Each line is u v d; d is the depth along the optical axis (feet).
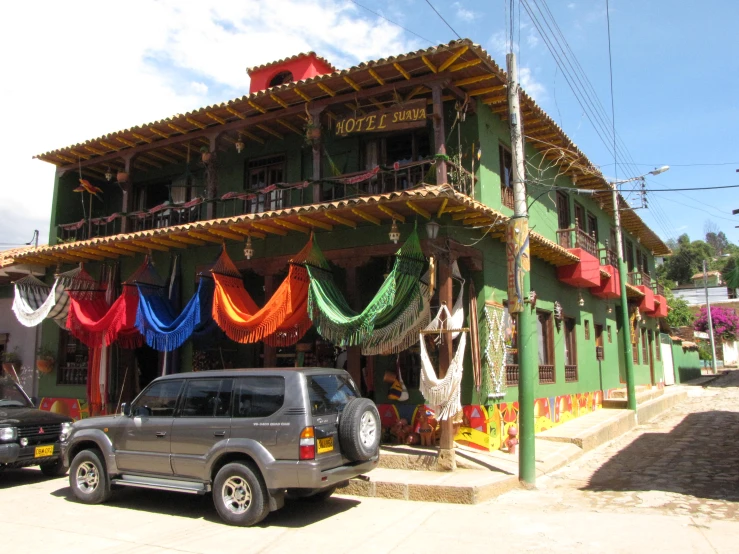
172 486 24.72
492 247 37.45
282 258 38.52
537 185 47.01
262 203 43.91
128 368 44.93
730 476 30.89
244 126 41.06
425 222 33.63
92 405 43.19
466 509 25.41
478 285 35.65
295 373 23.68
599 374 58.59
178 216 46.60
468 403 34.40
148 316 38.40
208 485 24.07
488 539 21.01
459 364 30.63
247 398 24.11
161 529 23.04
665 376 95.45
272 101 38.37
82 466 27.63
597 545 19.88
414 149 38.88
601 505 25.63
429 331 31.37
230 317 34.71
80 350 48.37
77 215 50.93
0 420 30.48
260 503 22.66
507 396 37.14
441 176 32.58
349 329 30.37
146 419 26.08
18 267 49.21
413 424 35.19
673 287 189.47
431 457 30.76
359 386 34.53
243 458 23.77
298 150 43.11
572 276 47.44
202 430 24.35
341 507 26.20
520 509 25.23
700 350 147.84
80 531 22.88
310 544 20.90
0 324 55.06
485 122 38.17
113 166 48.57
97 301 44.60
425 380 30.68
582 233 55.26
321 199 36.86
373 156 40.19
